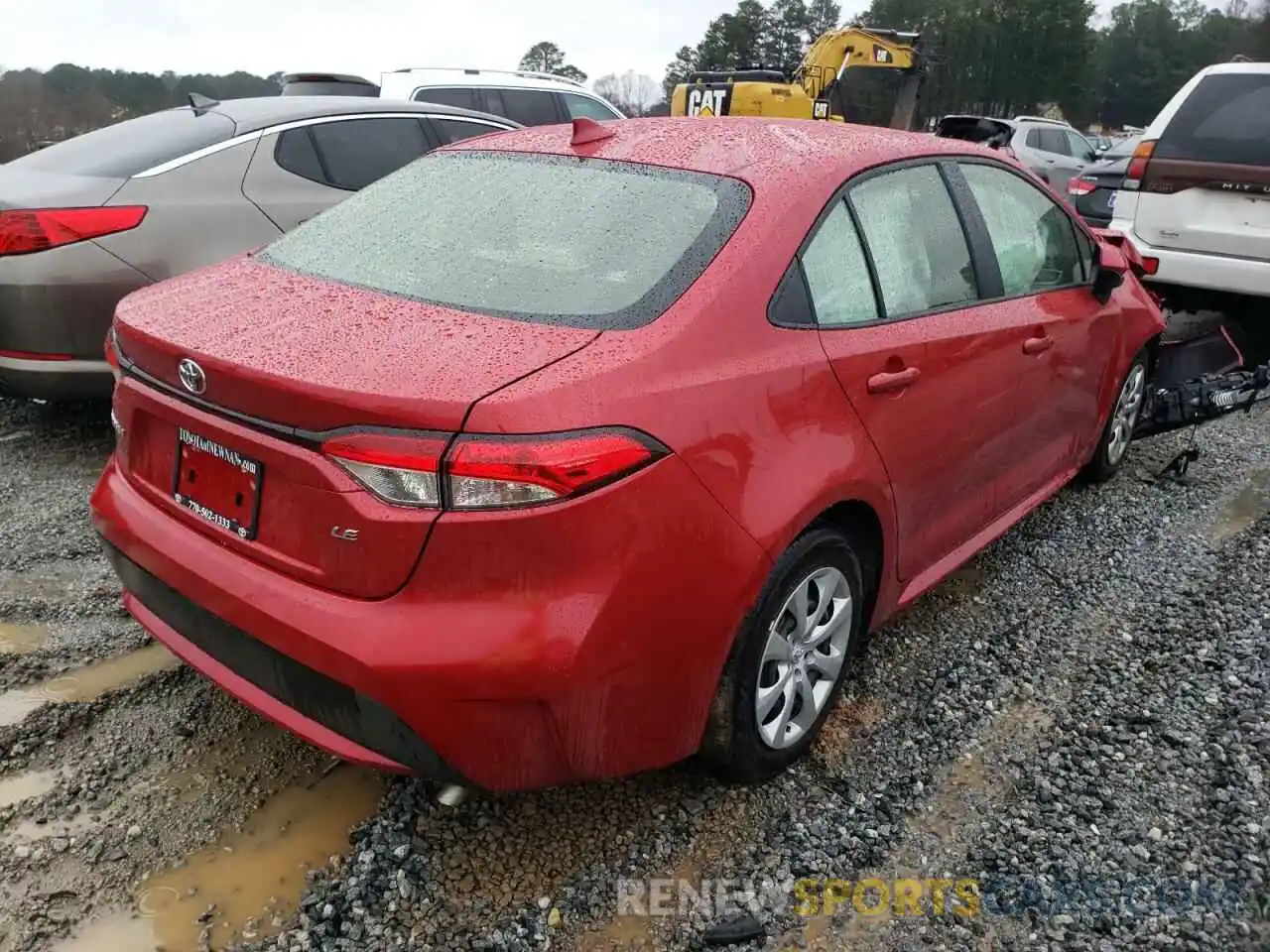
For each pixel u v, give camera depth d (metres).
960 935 2.28
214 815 2.55
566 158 2.94
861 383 2.65
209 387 2.20
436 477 1.95
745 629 2.40
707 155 2.80
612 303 2.32
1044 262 3.80
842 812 2.65
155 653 3.21
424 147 5.80
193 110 5.30
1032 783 2.77
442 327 2.25
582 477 1.98
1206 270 6.13
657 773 2.76
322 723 2.19
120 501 2.60
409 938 2.23
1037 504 4.00
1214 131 6.10
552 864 2.45
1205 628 3.56
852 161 2.85
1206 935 2.28
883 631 3.54
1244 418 6.02
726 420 2.26
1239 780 2.76
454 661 1.99
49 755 2.73
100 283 4.46
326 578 2.10
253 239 4.93
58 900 2.28
